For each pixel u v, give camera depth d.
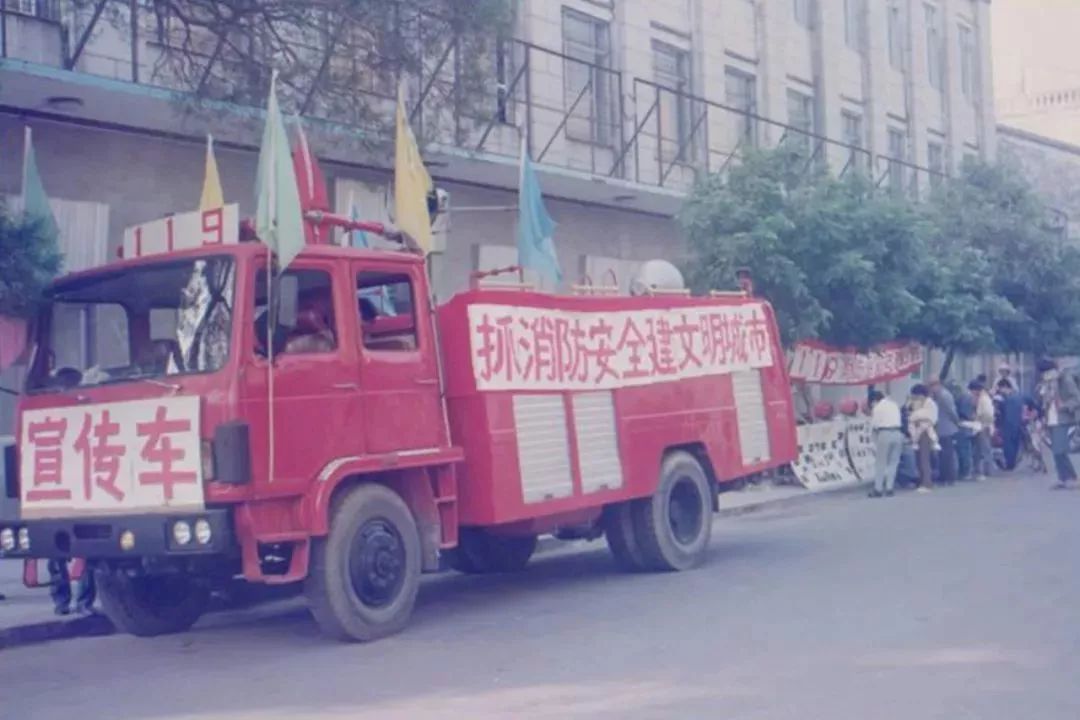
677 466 12.35
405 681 7.96
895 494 20.48
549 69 21.66
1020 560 12.11
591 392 11.40
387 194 18.48
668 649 8.58
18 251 10.08
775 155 21.33
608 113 23.23
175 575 9.64
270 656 9.05
